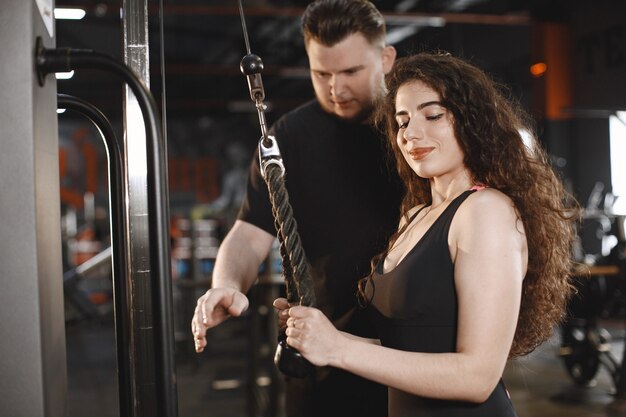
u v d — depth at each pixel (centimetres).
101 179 1728
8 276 94
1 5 94
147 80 130
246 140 1925
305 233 194
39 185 97
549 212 136
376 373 120
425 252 133
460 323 126
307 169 193
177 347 599
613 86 802
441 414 130
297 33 1308
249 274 189
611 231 516
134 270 132
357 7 179
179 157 1902
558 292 142
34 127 95
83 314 513
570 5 866
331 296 190
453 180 139
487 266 124
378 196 187
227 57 1438
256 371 431
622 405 446
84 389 518
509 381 513
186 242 942
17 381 94
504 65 1265
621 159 1088
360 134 190
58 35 1091
